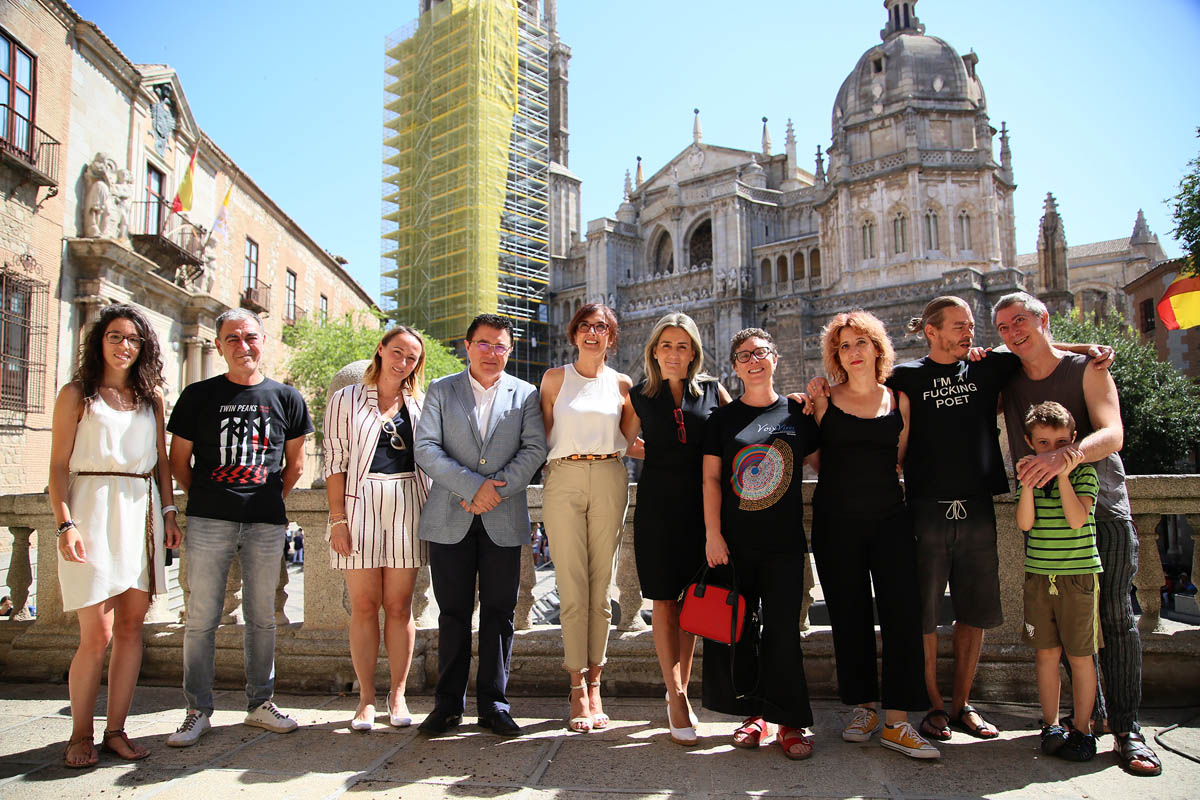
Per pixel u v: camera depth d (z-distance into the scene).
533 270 65.50
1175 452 27.67
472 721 4.59
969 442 4.22
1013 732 4.26
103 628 4.01
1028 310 4.26
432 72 60.78
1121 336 30.94
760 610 4.19
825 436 4.25
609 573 4.55
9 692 5.29
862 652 4.16
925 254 45.31
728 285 53.41
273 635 4.56
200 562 4.36
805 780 3.59
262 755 4.00
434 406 4.55
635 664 5.14
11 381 16.77
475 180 57.69
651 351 4.46
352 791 3.50
